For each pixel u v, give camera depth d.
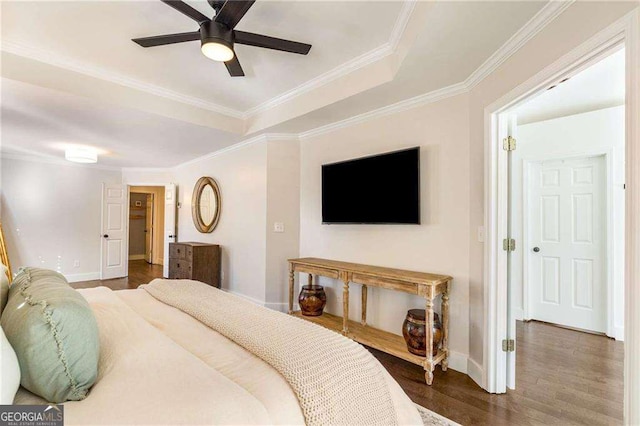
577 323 3.57
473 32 1.82
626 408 1.14
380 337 2.78
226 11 1.76
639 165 1.11
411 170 2.73
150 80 2.98
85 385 0.92
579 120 3.55
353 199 3.21
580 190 3.62
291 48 2.08
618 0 1.22
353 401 1.08
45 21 2.11
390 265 2.96
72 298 1.04
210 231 5.00
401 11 1.99
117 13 2.03
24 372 0.87
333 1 1.90
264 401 0.94
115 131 3.77
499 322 2.19
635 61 1.13
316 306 3.35
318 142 3.76
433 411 1.96
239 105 3.62
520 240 3.95
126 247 6.39
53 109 3.02
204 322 1.52
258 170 4.12
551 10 1.59
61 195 5.71
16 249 5.26
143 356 1.11
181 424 0.79
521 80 1.86
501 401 2.08
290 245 4.01
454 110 2.56
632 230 1.12
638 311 1.10
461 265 2.50
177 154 5.11
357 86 2.67
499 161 2.21
